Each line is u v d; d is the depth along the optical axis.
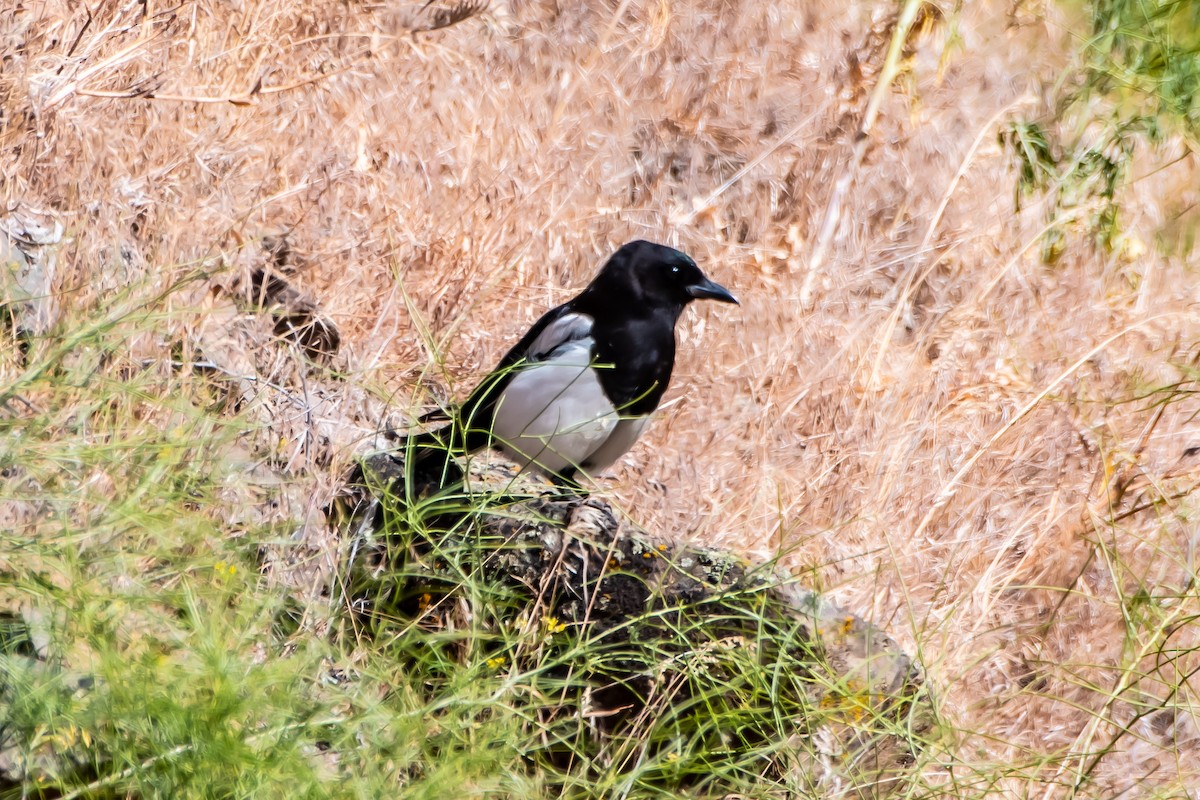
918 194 14.41
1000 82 15.75
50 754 6.14
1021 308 13.18
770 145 14.83
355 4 15.20
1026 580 10.18
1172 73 15.09
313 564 8.29
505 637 7.50
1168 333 12.82
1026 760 8.30
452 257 12.24
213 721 5.92
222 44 13.66
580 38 15.85
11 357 7.88
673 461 11.15
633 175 14.42
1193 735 8.94
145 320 8.20
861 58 15.93
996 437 11.00
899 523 10.67
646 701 7.67
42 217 9.80
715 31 16.08
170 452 7.34
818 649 7.94
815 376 12.04
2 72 11.37
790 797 7.57
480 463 10.19
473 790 6.44
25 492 6.93
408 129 13.83
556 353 9.83
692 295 9.95
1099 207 14.08
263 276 10.75
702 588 8.16
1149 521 10.44
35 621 6.40
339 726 6.62
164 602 6.64
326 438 9.20
